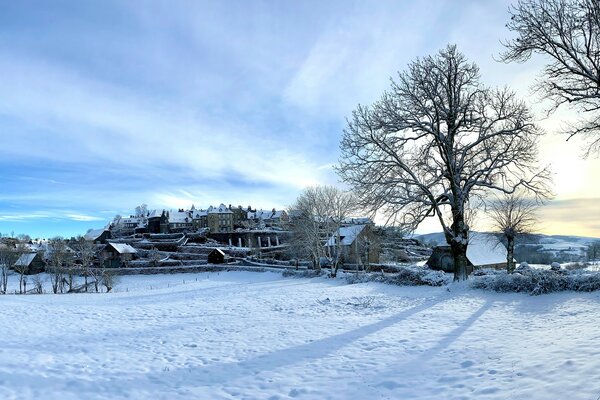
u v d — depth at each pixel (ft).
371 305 77.30
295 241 221.05
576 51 70.95
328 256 203.10
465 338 43.37
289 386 31.50
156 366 37.63
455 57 93.45
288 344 45.73
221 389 31.22
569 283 70.44
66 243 302.25
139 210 625.41
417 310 67.36
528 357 32.04
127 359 40.16
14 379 32.45
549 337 38.47
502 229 145.07
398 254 250.78
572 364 27.68
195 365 37.96
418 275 110.11
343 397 28.60
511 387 25.99
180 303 95.45
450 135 93.04
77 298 126.31
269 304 87.10
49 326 58.23
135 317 69.82
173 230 488.02
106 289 199.62
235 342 47.65
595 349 30.58
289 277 187.52
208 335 52.26
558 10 71.05
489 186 92.73
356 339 46.75
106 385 32.14
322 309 75.46
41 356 40.22
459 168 92.89
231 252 314.14
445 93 95.30
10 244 372.17
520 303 65.98
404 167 92.89
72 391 30.60
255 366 37.32
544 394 23.63
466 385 28.17
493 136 92.53
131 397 29.63
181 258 318.04
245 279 197.98
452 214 96.78
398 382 30.71
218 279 209.97
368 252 211.00
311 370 35.50
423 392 28.07
